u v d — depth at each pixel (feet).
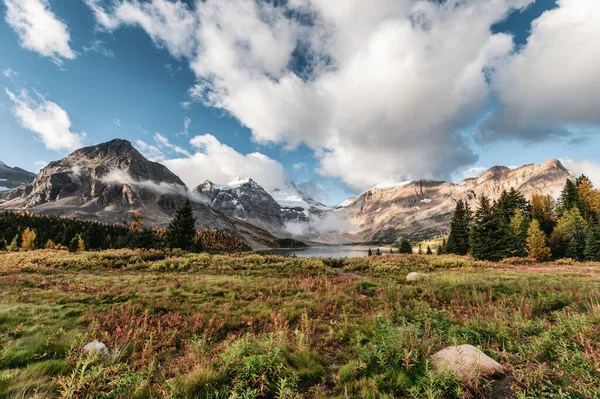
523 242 134.72
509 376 15.40
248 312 33.42
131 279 55.21
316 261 90.43
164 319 29.32
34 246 213.66
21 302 35.35
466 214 168.76
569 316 23.21
